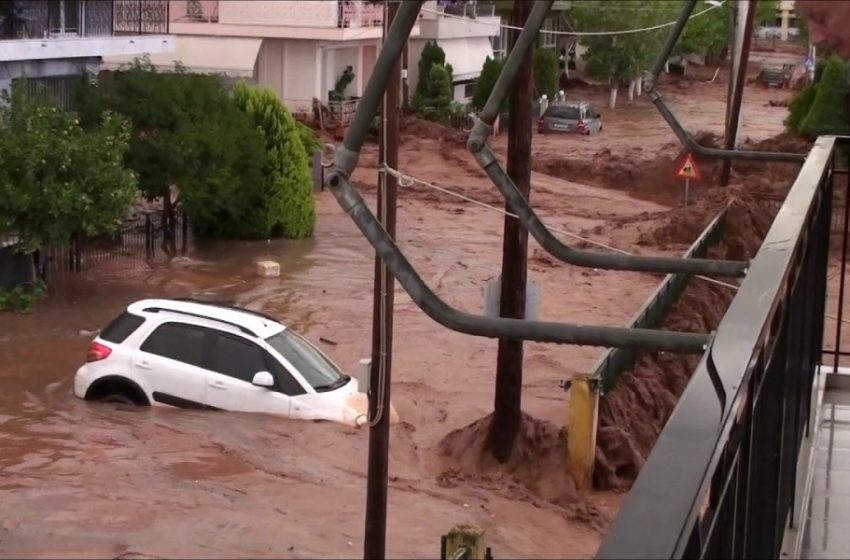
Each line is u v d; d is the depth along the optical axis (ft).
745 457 12.23
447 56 203.92
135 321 54.44
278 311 80.53
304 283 89.97
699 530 9.04
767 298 13.55
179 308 54.44
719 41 274.36
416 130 170.40
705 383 10.98
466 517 43.01
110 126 82.38
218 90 103.04
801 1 16.02
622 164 156.87
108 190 78.89
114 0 115.44
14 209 75.87
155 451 46.96
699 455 9.35
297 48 173.78
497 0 232.32
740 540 12.23
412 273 19.98
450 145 165.99
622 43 234.79
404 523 41.34
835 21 15.85
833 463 23.67
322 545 37.86
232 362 52.85
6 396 55.88
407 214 125.90
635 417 54.08
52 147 76.54
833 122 152.76
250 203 105.40
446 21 197.98
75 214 77.51
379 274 36.99
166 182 96.84
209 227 106.11
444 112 186.50
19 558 34.68
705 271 24.59
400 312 79.71
